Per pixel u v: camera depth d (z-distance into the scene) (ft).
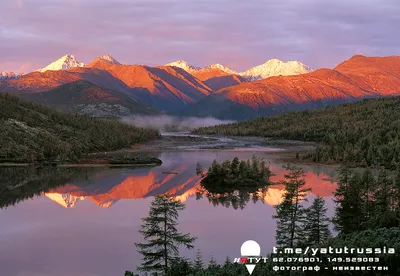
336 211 239.71
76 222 242.99
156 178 418.51
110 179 410.52
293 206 199.72
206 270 130.62
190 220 242.99
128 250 193.36
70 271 167.43
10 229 228.02
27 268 172.24
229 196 325.21
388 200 226.99
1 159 522.47
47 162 531.50
